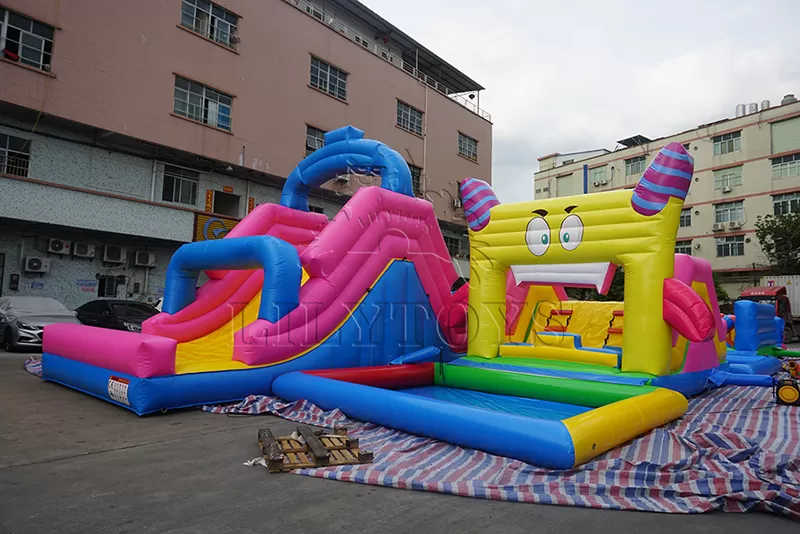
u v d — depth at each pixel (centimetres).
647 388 613
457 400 711
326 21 2294
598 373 690
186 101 1720
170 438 500
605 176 3872
